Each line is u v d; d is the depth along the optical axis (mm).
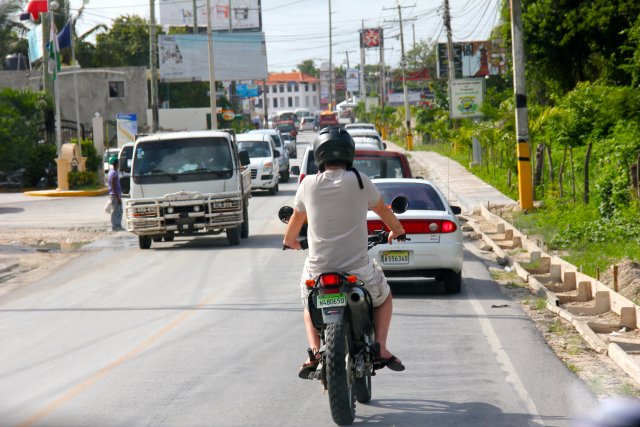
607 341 28312
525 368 24781
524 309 34531
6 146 123375
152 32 153250
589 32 109750
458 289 38125
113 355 27781
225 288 41344
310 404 21547
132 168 59281
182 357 27156
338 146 19047
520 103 73938
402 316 33281
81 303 38875
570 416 20000
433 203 38875
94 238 67438
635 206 57719
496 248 51281
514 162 94625
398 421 19797
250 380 24094
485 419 19844
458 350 27281
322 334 20078
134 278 46188
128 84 186750
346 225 19016
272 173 101875
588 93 72562
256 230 69062
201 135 59938
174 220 58219
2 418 21000
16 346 30062
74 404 22031
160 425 19984
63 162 116250
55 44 120938
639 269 39156
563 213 65938
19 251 60469
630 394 21797
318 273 19156
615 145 67750
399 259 37000
